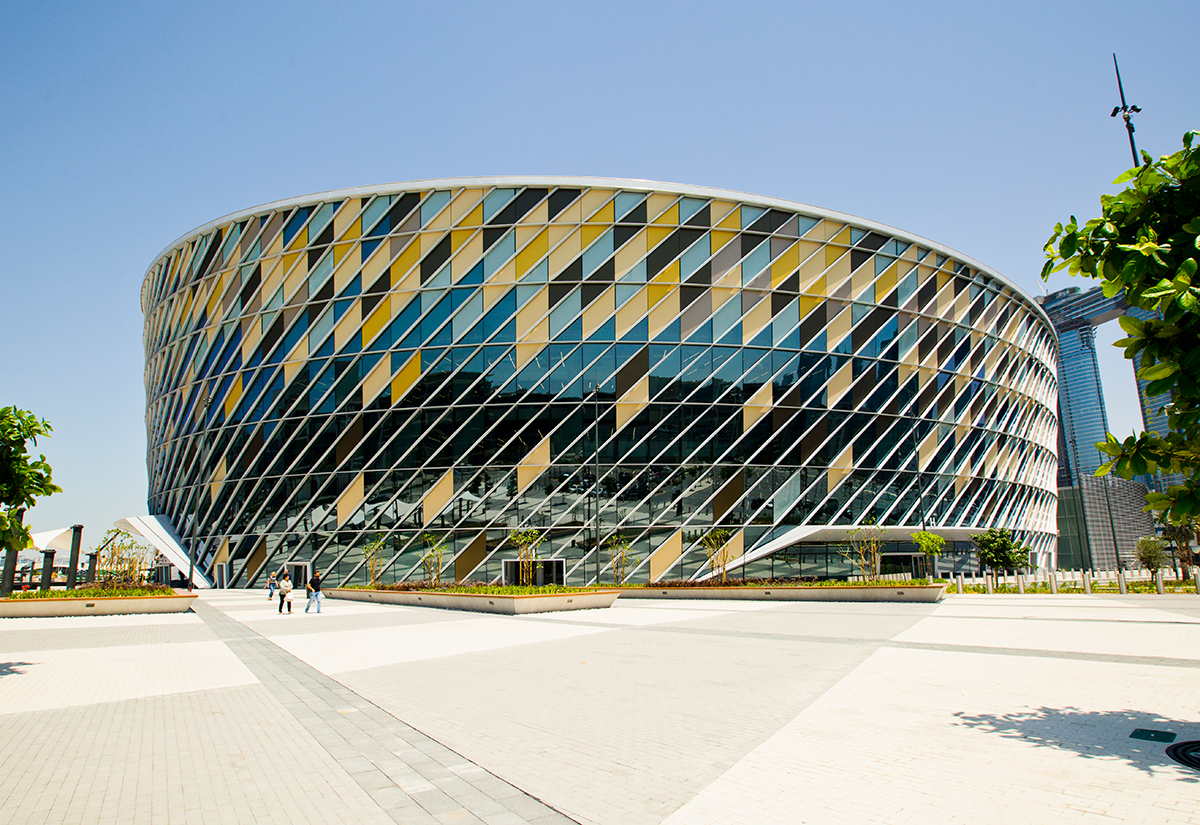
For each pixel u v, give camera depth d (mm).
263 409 42312
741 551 39969
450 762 6859
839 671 11836
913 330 45656
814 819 5238
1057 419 64188
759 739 7551
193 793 6027
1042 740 7316
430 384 39812
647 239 40438
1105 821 5090
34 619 25016
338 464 40375
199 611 27578
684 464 39812
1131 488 87125
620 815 5383
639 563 38938
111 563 35406
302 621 22766
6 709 9555
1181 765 6426
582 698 9820
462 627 20188
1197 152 6676
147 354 54656
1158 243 6887
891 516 44031
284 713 9141
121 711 9367
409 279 40469
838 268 43281
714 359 40562
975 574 50219
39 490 12336
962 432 48469
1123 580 33125
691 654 14109
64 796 5969
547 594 25312
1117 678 10867
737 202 41406
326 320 41375
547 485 39094
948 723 8117
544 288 39812
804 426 41781
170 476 48844
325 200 41656
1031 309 56000
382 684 11086
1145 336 6602
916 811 5359
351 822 5312
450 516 39031
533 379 39469
